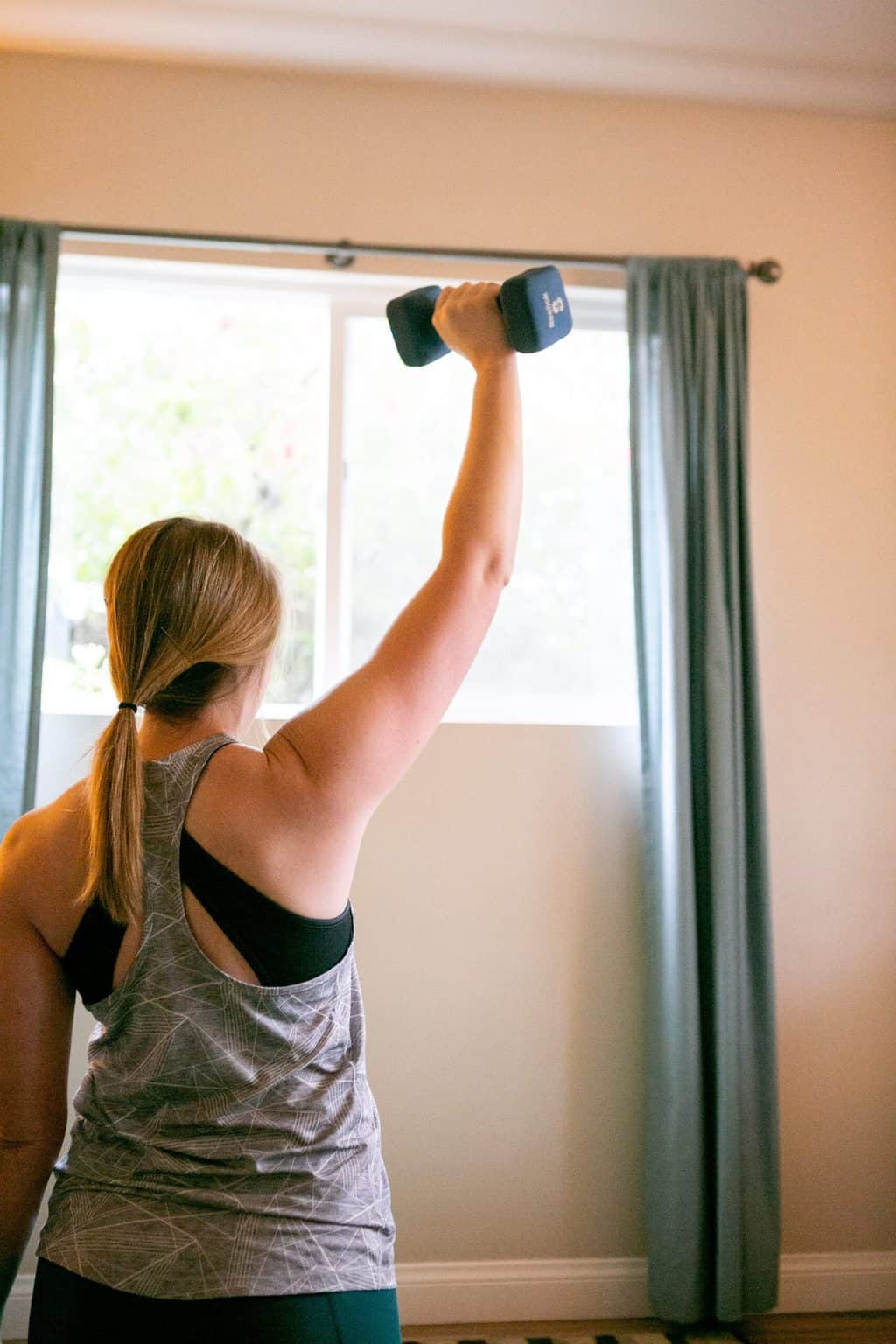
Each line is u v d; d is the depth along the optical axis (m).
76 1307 0.76
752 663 2.70
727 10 2.59
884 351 2.97
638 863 2.78
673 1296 2.54
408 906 2.72
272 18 2.61
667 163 2.93
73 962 0.83
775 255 2.96
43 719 2.67
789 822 2.84
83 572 2.83
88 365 2.88
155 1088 0.80
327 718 0.81
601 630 2.94
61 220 2.71
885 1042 2.82
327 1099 0.81
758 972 2.66
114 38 2.68
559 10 2.58
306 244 2.72
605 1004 2.74
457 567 0.86
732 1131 2.55
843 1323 2.66
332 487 2.85
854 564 2.92
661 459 2.72
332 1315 0.76
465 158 2.86
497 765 2.77
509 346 0.96
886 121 3.04
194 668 0.88
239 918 0.79
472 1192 2.68
